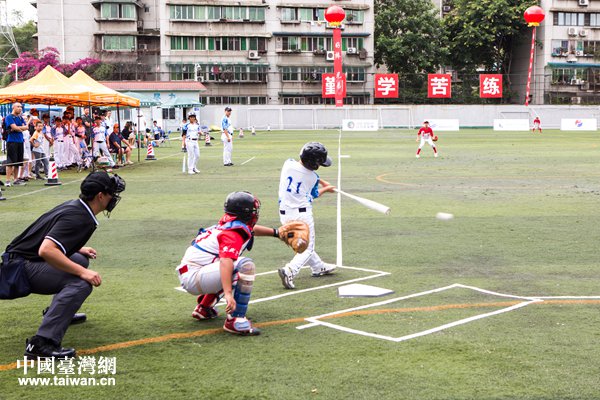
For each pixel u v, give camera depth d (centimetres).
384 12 7306
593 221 1123
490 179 1856
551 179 1850
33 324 579
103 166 2362
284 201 716
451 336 534
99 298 663
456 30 7544
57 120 2252
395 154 2936
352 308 621
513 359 479
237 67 7075
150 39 7250
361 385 432
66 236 479
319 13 7206
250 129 6694
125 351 504
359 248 912
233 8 7038
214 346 514
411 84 7144
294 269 698
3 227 1102
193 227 1102
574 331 545
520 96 7594
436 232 1030
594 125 6359
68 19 7044
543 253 868
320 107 6769
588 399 407
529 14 5694
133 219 1185
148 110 5903
